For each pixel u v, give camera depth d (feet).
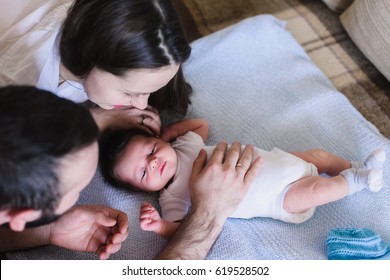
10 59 3.20
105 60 2.65
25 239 3.22
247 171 3.30
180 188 3.61
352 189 3.38
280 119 4.14
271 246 3.35
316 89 4.39
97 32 2.60
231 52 4.68
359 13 4.80
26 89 2.22
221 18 5.79
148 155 3.62
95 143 2.36
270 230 3.47
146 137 3.74
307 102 4.23
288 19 5.67
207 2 5.96
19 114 2.09
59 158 2.14
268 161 3.50
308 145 4.00
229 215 3.24
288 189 3.40
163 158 3.60
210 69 4.59
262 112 4.23
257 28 4.83
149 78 2.75
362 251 3.13
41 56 3.16
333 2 5.48
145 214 3.21
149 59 2.62
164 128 4.11
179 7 5.92
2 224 2.56
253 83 4.47
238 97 4.36
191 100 4.36
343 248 3.16
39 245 3.35
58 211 2.45
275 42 4.78
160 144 3.67
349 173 3.38
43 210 2.31
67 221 3.07
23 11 3.36
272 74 4.53
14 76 3.19
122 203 3.67
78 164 2.25
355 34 4.95
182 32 2.80
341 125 4.11
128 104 3.14
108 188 3.77
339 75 5.04
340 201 3.61
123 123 3.90
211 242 3.14
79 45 2.73
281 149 3.99
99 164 3.84
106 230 3.17
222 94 4.40
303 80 4.50
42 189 2.17
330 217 3.55
